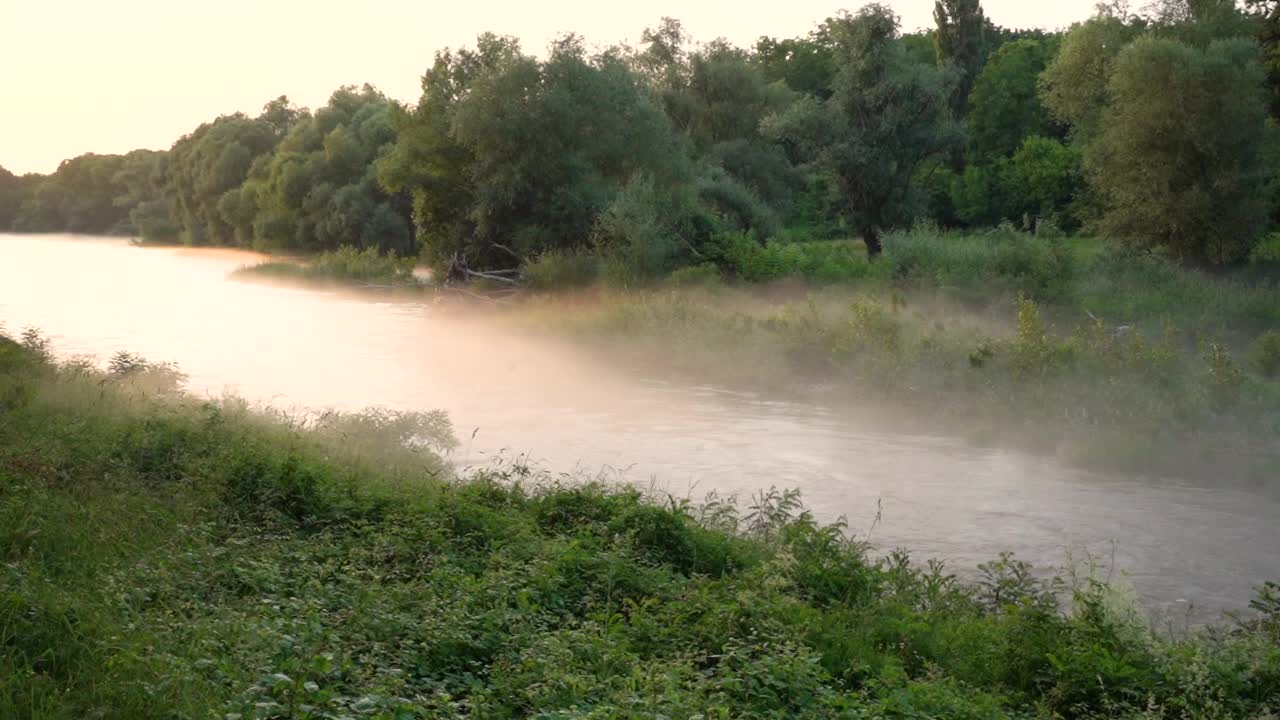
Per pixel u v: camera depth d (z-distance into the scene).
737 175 74.81
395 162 56.47
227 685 7.10
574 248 51.50
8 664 7.05
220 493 13.16
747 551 13.26
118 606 8.30
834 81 56.62
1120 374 25.17
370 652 8.24
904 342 30.33
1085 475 20.33
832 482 19.78
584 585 10.91
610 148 53.34
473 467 19.97
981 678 9.95
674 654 9.09
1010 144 80.44
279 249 100.81
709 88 76.94
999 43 98.75
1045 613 10.66
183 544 10.74
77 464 13.39
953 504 18.27
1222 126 44.94
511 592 10.11
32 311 51.31
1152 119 45.53
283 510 13.09
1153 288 40.19
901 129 55.72
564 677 7.79
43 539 9.81
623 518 13.08
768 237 56.53
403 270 70.19
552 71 52.62
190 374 31.73
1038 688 9.77
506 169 52.34
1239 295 38.16
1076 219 69.19
